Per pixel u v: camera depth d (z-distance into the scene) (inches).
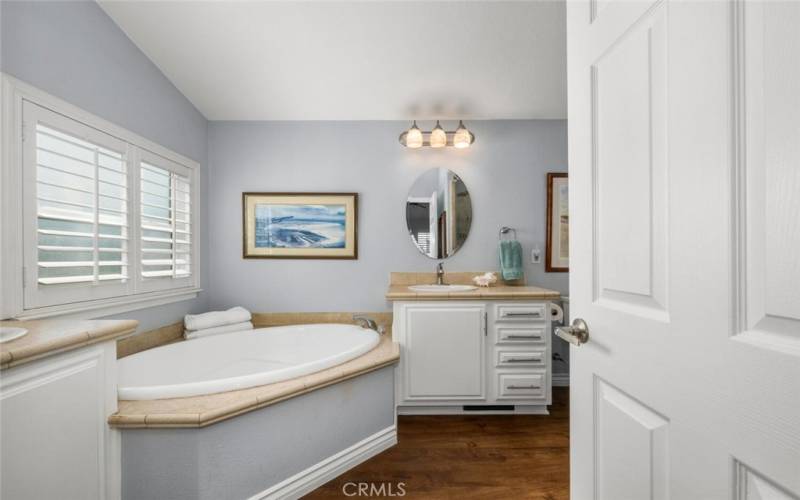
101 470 48.7
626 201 27.6
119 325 49.6
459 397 92.3
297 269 112.3
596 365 31.4
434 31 78.3
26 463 38.7
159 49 81.6
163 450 51.8
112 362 50.9
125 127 76.3
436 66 89.0
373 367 74.7
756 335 18.1
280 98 101.1
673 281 23.0
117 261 74.1
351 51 83.8
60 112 61.4
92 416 47.4
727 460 19.3
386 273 113.3
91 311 68.4
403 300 92.0
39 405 40.0
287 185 112.1
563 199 114.0
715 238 20.1
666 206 23.7
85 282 65.7
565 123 114.1
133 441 51.6
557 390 111.0
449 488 64.9
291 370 65.3
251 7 71.9
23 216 55.2
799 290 16.2
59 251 61.9
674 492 23.0
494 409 95.9
